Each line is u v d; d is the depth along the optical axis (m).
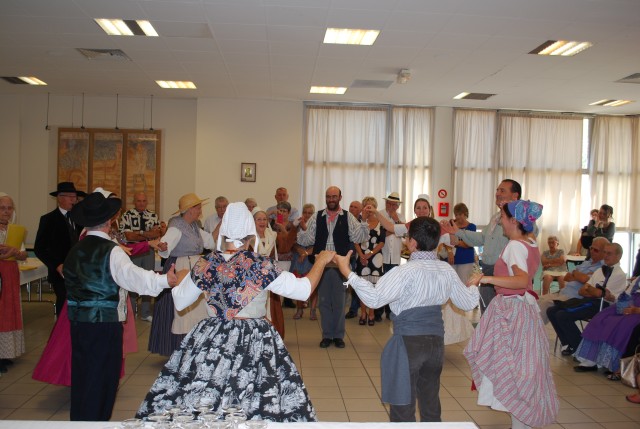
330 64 7.38
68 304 2.90
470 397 4.33
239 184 9.88
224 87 8.99
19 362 4.96
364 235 5.76
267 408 2.00
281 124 9.95
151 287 2.65
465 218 6.39
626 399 4.33
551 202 10.59
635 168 10.84
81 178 10.03
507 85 8.41
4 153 9.92
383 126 10.22
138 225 7.87
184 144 10.20
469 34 5.98
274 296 5.13
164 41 6.50
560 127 10.63
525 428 3.03
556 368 5.18
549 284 8.12
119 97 10.08
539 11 5.25
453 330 5.13
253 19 5.65
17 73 8.27
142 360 5.18
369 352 5.62
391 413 2.69
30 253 9.07
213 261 2.24
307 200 10.12
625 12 5.21
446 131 10.29
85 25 5.96
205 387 2.02
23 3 5.31
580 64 7.10
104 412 2.87
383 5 5.18
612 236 9.34
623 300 4.90
